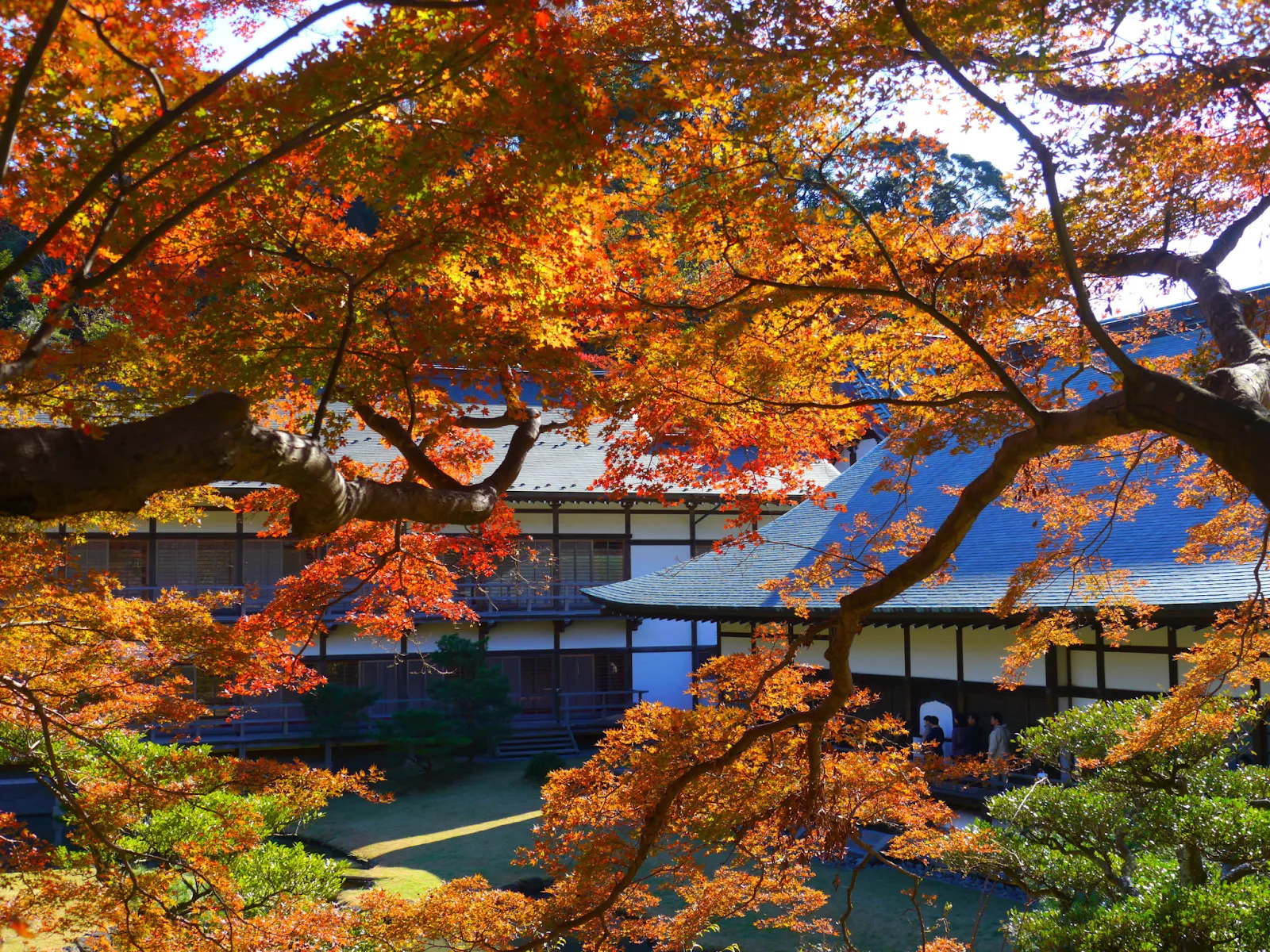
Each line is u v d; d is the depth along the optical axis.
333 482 3.27
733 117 4.32
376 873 13.47
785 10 3.43
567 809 5.80
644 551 24.06
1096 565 11.70
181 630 6.11
